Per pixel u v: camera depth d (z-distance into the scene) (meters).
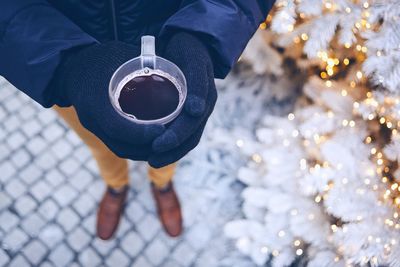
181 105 1.07
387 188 1.93
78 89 1.10
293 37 2.02
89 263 2.31
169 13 1.32
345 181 1.87
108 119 1.06
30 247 2.32
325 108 2.12
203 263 2.32
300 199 2.04
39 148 2.52
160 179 2.13
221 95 2.58
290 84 2.42
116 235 2.37
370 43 1.83
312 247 2.05
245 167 2.45
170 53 1.15
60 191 2.44
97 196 2.44
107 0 1.18
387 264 1.99
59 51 1.12
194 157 2.50
